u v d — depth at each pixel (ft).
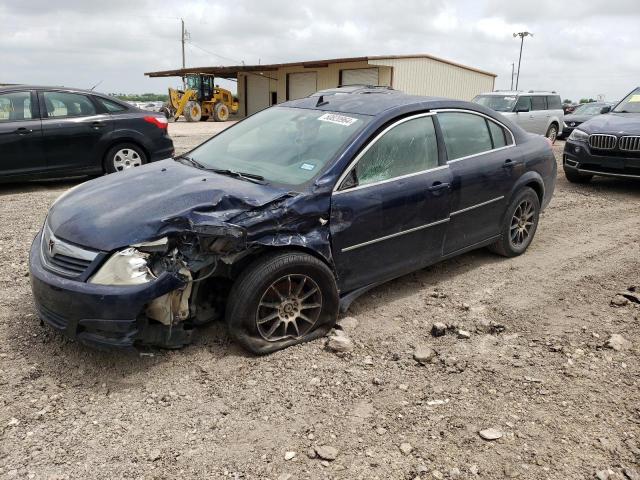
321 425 10.00
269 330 12.20
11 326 13.09
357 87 18.80
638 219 25.39
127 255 10.60
